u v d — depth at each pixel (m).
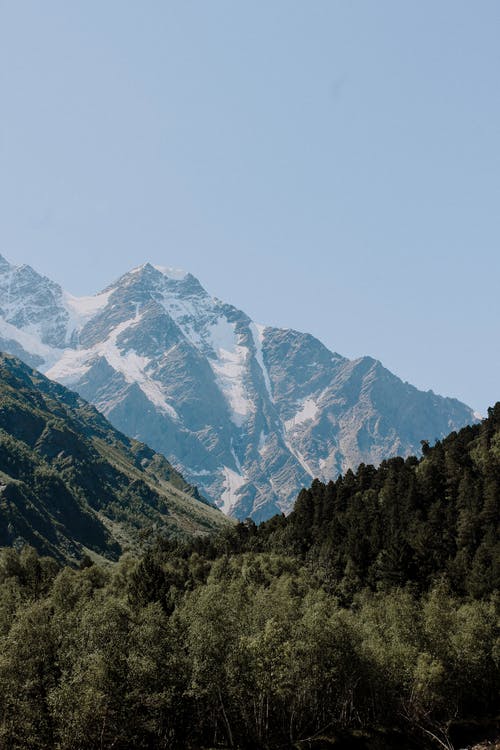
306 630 120.00
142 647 107.12
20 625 101.44
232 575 190.38
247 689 111.38
